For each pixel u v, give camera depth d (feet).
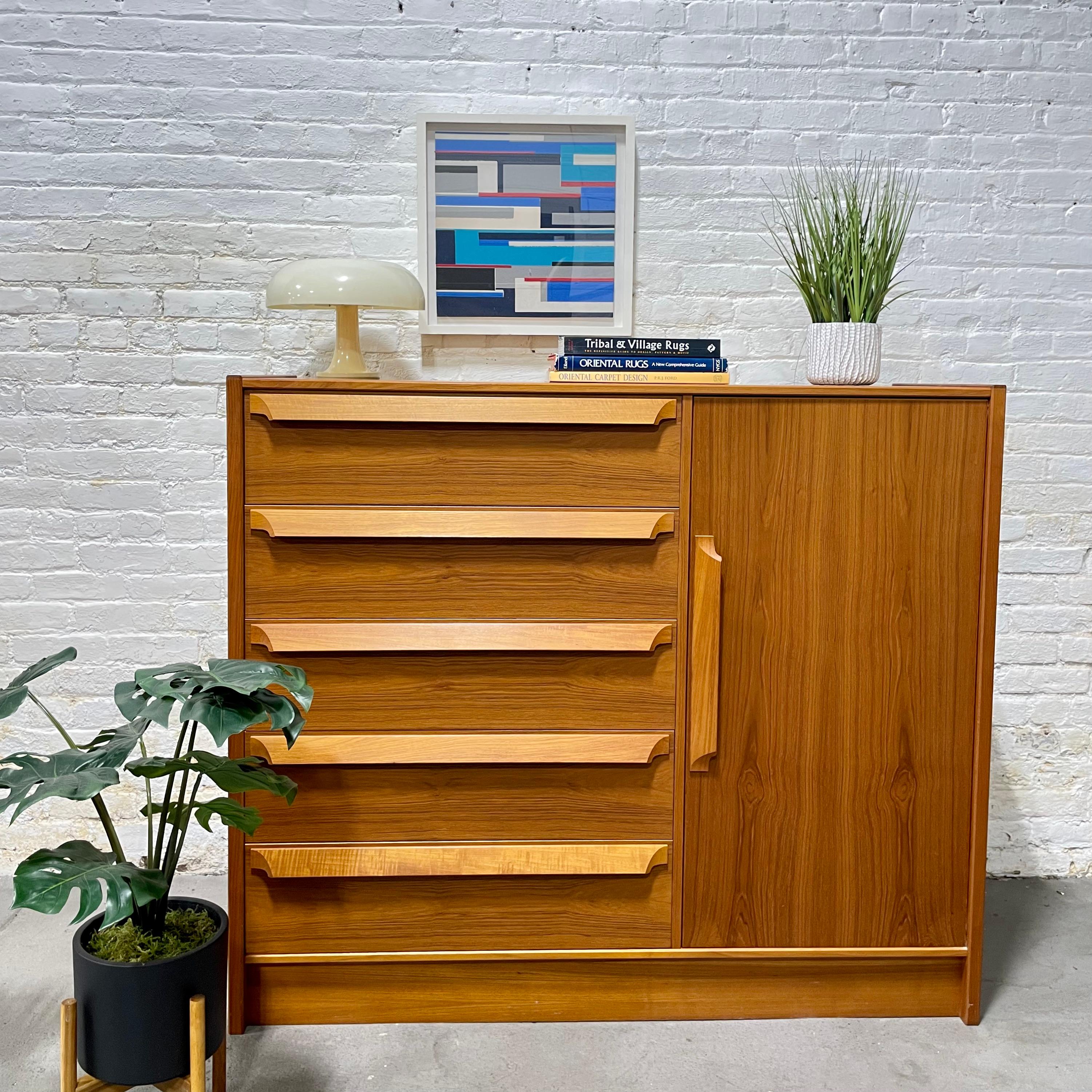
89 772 4.27
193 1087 4.50
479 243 7.09
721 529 5.46
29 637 7.23
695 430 5.41
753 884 5.60
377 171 7.07
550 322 7.17
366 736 5.43
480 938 5.58
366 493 5.38
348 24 6.98
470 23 7.02
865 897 5.64
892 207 7.11
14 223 6.97
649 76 7.13
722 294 7.28
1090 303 7.41
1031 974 6.27
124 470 7.18
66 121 6.91
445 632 5.41
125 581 7.25
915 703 5.58
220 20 6.93
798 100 7.21
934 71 7.23
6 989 5.89
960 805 5.64
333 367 6.21
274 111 7.00
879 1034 5.61
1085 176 7.34
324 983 5.60
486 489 5.41
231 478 5.33
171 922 4.91
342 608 5.42
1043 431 7.48
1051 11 7.23
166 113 6.96
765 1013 5.76
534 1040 5.51
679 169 7.20
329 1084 5.08
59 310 7.04
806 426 5.44
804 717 5.55
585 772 5.52
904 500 5.50
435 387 5.32
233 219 7.06
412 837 5.50
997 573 5.54
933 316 7.38
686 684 5.49
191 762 4.84
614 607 5.48
